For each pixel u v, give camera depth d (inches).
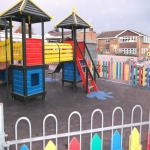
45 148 96.0
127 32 1785.2
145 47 1811.0
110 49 1930.4
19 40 572.1
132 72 358.3
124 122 171.9
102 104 234.1
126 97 269.9
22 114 195.9
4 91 307.7
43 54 259.3
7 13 232.8
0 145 88.8
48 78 442.0
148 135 120.3
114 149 113.5
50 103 238.8
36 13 233.5
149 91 309.1
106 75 428.1
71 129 156.6
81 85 360.5
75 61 321.7
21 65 239.0
